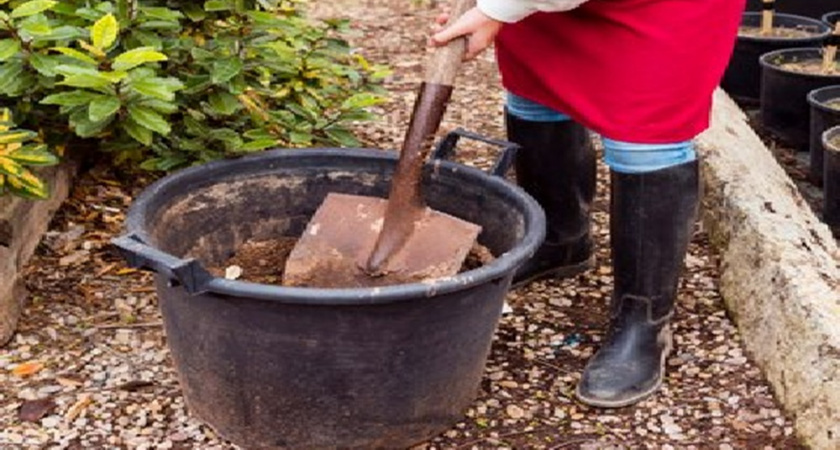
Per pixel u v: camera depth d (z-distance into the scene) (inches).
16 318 120.6
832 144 153.2
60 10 124.7
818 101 168.6
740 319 123.7
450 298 95.1
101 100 116.6
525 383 115.1
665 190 108.1
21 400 110.3
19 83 120.2
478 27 99.8
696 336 123.5
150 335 121.0
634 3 101.3
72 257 133.1
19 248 126.6
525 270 131.1
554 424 109.1
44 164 115.7
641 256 111.3
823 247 124.9
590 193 131.2
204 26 140.2
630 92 104.1
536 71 111.0
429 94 101.2
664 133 105.7
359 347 94.7
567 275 134.4
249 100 137.9
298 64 150.1
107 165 151.3
